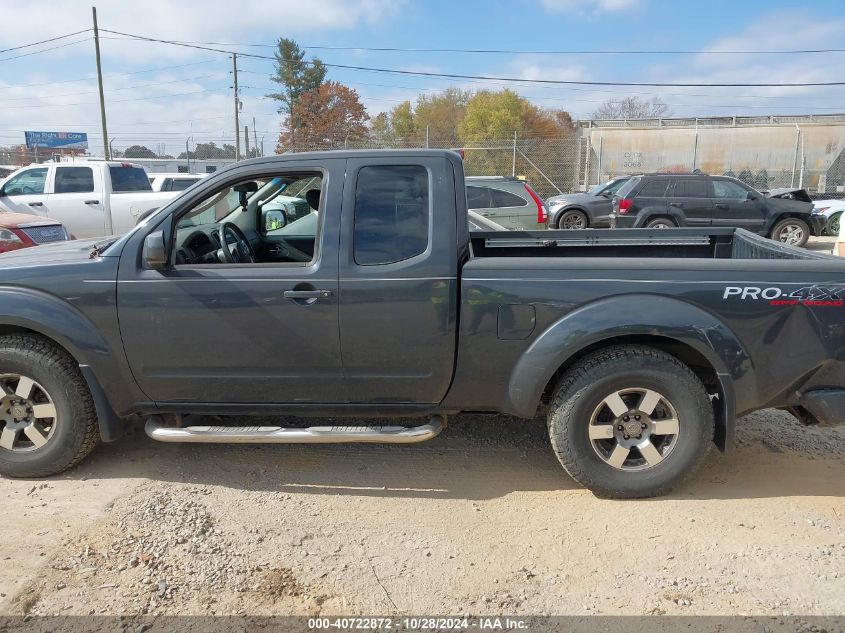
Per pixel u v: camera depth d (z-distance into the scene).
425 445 4.14
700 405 3.30
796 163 23.64
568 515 3.31
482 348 3.33
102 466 3.82
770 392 3.31
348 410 3.53
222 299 3.34
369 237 3.34
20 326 3.51
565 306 3.25
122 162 12.57
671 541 3.07
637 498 3.44
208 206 3.53
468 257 3.40
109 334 3.43
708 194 14.81
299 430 3.47
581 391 3.29
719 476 3.71
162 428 3.58
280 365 3.41
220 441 3.49
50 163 12.17
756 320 3.21
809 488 3.56
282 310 3.33
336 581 2.78
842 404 3.25
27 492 3.50
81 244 4.08
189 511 3.32
